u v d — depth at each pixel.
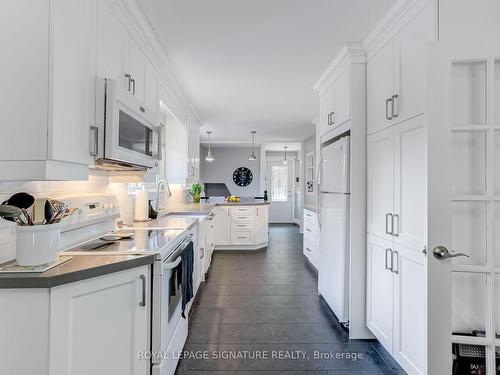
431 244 1.42
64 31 1.18
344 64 2.49
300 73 3.02
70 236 1.60
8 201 1.19
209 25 2.13
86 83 1.37
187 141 4.12
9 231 1.28
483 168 1.45
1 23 1.11
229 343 2.24
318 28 2.15
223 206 5.44
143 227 2.33
